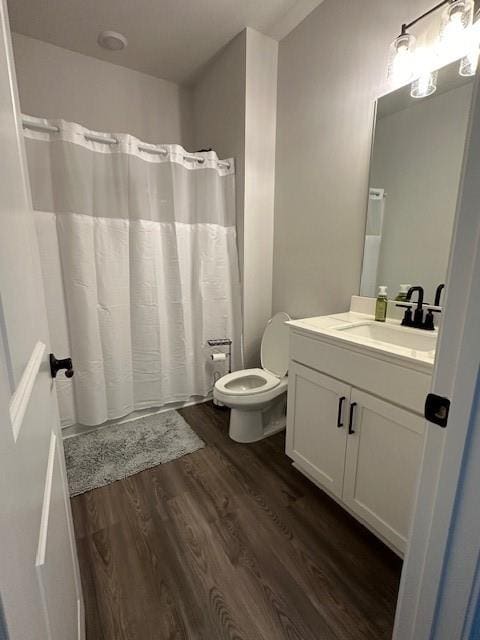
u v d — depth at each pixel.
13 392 0.43
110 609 1.03
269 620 1.00
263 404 1.86
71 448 1.87
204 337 2.33
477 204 0.48
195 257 2.22
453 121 1.27
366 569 1.17
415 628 0.67
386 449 1.17
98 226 1.86
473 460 0.52
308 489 1.57
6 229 0.49
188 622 0.99
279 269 2.29
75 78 2.14
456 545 0.57
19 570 0.34
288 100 2.02
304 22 1.84
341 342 1.29
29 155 1.63
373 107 1.54
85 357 1.90
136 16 1.81
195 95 2.52
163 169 2.01
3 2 0.63
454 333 0.53
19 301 0.52
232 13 1.79
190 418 2.24
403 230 1.49
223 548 1.25
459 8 1.10
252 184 2.13
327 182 1.83
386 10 1.43
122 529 1.33
